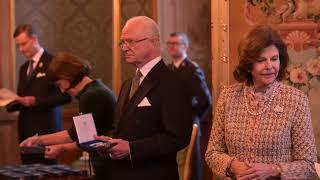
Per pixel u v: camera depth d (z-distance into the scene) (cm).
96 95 390
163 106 332
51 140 422
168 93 334
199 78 561
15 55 643
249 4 371
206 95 556
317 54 364
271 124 290
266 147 289
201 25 671
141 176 336
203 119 557
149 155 329
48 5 740
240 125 297
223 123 307
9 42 623
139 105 337
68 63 407
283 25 368
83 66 409
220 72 376
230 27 374
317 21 364
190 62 591
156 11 638
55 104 530
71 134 417
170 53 595
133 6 646
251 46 285
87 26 750
